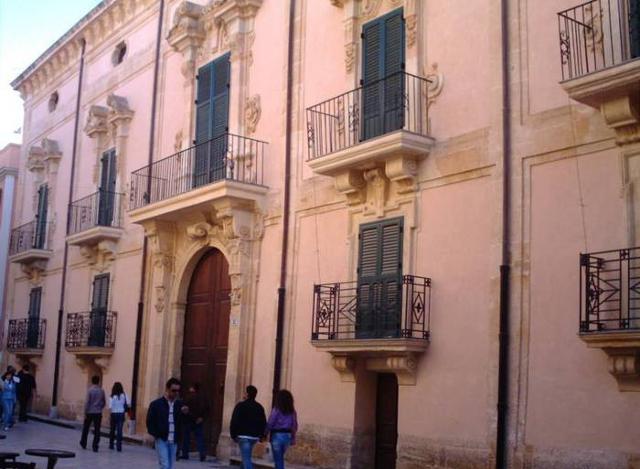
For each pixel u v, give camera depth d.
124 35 24.62
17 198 32.19
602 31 11.08
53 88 29.84
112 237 22.83
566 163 11.48
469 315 12.47
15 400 23.75
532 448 11.23
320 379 15.09
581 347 10.84
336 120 15.58
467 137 12.94
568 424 10.84
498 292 12.04
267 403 16.23
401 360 13.09
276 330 16.28
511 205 12.10
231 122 18.55
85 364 23.73
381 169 14.15
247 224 17.42
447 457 12.41
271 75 17.78
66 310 25.84
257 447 16.11
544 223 11.63
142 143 22.45
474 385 12.20
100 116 24.69
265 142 17.53
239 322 17.09
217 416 18.05
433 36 13.87
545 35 12.03
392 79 14.35
